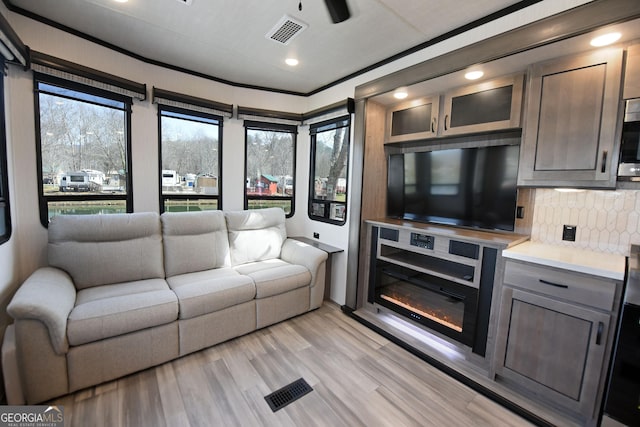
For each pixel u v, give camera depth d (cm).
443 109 248
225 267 289
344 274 315
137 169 281
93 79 237
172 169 306
